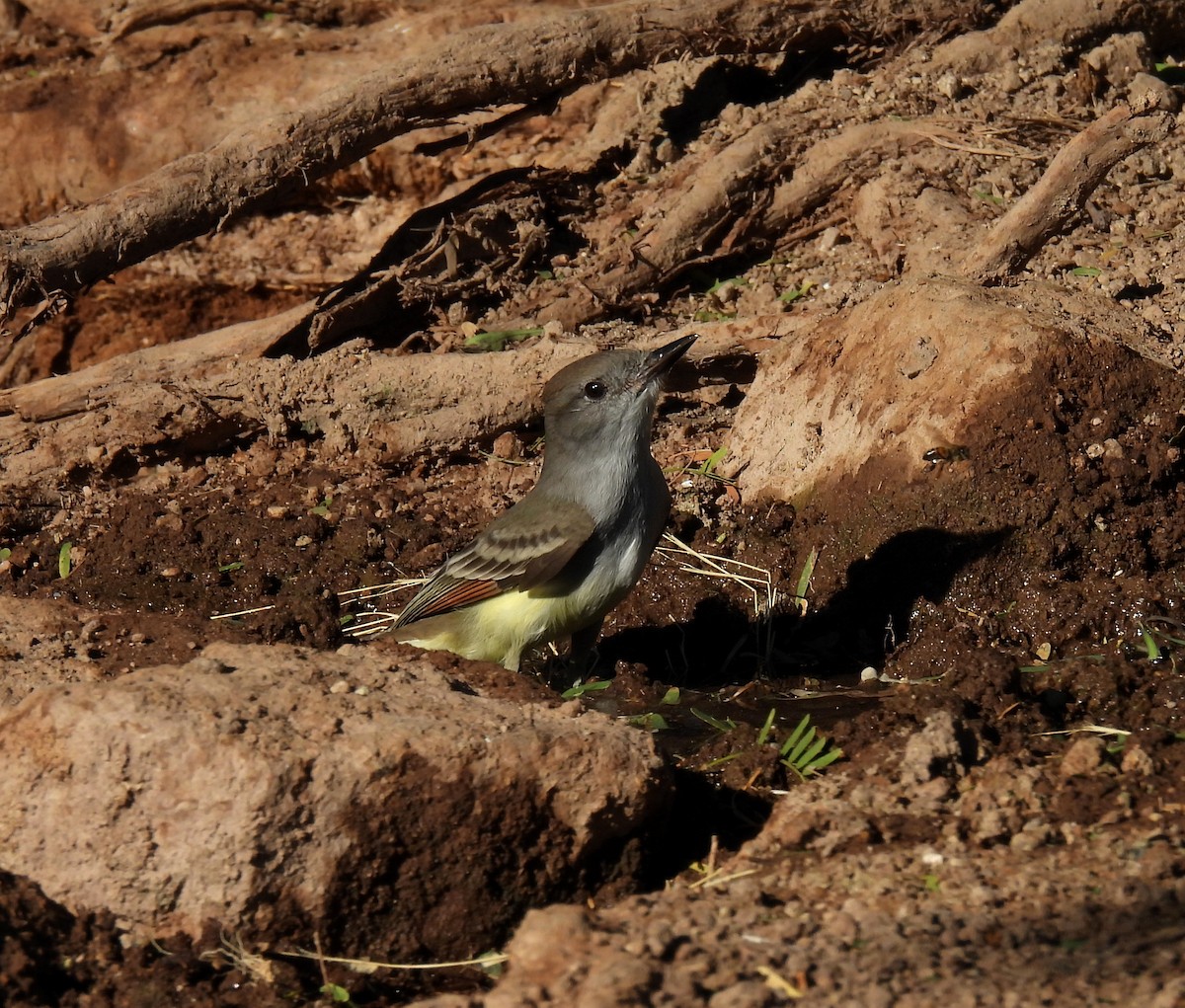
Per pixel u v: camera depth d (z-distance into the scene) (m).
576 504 11.61
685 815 9.21
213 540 14.06
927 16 18.62
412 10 20.17
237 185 15.21
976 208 16.14
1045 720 9.84
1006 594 12.02
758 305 16.22
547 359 15.05
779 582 13.04
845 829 8.52
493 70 16.25
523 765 8.17
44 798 8.03
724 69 18.69
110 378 15.36
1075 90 17.94
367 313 16.09
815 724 10.58
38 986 7.72
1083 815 8.45
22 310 18.33
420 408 15.10
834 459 13.34
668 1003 6.78
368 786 7.99
